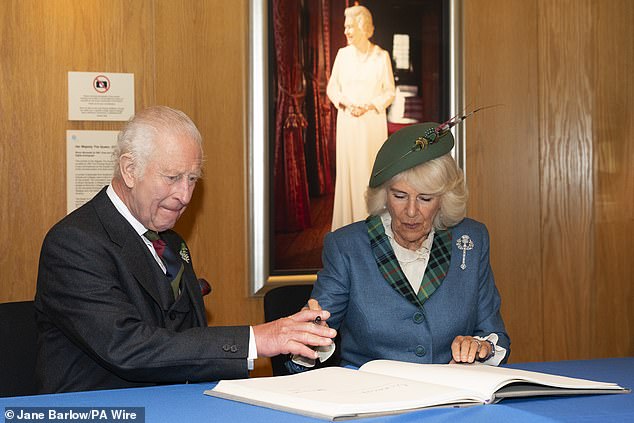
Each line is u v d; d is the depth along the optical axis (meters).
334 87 3.81
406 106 3.90
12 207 3.46
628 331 4.27
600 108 4.21
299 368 2.30
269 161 3.73
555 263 4.18
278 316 2.92
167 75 3.63
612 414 1.56
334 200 3.82
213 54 3.68
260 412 1.57
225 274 3.72
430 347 2.57
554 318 4.18
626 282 4.26
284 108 3.74
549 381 1.73
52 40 3.49
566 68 4.16
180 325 2.35
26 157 3.47
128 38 3.58
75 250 2.16
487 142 4.05
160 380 2.03
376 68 3.86
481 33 4.03
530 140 4.12
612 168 4.23
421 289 2.61
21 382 2.35
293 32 3.75
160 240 2.40
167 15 3.63
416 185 2.56
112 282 2.16
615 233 4.24
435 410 1.58
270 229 3.74
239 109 3.71
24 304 2.41
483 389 1.67
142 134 2.26
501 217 4.09
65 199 3.52
